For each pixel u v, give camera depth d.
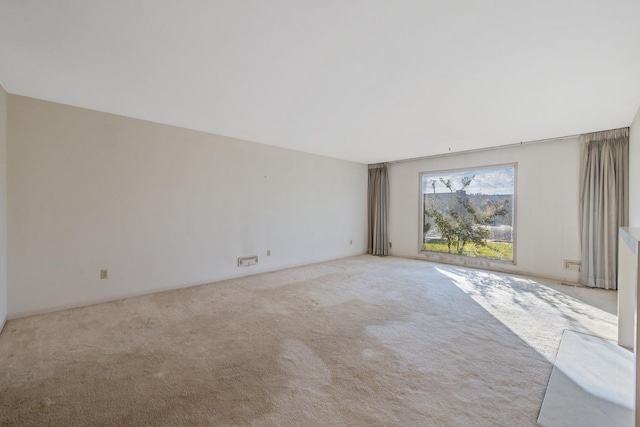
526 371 1.99
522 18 1.63
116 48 2.00
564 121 3.58
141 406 1.63
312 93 2.76
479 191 5.39
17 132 2.85
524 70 2.26
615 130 3.90
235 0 1.51
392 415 1.56
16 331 2.58
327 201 6.09
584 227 4.12
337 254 6.32
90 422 1.51
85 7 1.57
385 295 3.69
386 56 2.08
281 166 5.21
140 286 3.64
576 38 1.82
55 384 1.83
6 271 2.79
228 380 1.88
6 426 1.47
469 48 1.96
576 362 2.11
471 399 1.70
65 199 3.12
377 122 3.67
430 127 3.88
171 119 3.62
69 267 3.15
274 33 1.82
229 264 4.51
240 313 3.06
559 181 4.45
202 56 2.10
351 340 2.45
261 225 4.92
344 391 1.77
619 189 3.88
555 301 3.45
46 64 2.22
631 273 2.31
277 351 2.26
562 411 1.60
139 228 3.62
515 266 4.91
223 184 4.43
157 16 1.65
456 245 5.72
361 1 1.51
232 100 2.95
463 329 2.67
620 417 1.55
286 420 1.53
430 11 1.58
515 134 4.22
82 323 2.78
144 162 3.65
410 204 6.38
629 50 1.95
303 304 3.35
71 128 3.14
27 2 1.52
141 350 2.27
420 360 2.13
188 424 1.50
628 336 2.33
